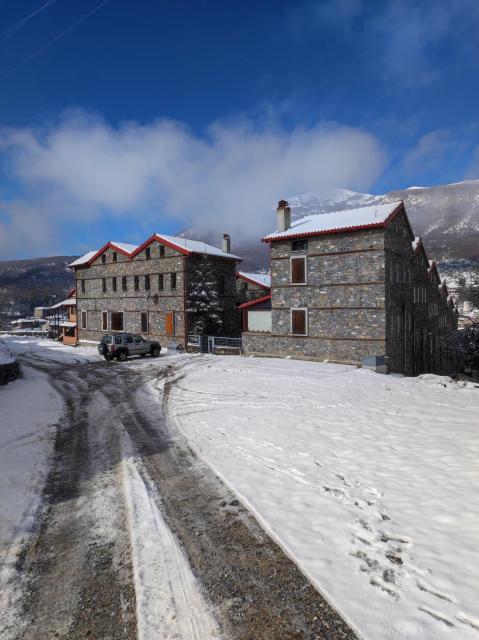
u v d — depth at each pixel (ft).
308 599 15.89
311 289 87.71
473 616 14.35
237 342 105.40
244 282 140.87
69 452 33.83
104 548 19.79
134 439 37.04
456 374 143.02
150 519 22.33
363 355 80.74
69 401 53.47
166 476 28.45
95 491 26.25
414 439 34.63
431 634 13.70
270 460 30.60
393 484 25.79
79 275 150.00
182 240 126.21
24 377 74.38
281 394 54.95
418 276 108.99
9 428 40.09
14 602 16.06
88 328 147.13
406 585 16.24
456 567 17.15
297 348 90.22
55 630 14.62
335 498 24.13
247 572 17.62
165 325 120.37
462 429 37.06
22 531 21.25
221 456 31.78
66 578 17.54
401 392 55.93
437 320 138.51
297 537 19.93
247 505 23.50
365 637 13.65
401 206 86.89
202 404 50.31
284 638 13.97
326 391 56.44
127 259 130.82
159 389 60.59
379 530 20.38
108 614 15.39
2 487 26.09
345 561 17.94
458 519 21.03
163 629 14.43
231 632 14.28
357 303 81.41
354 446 33.32
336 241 83.82
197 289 114.42
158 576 17.38
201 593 16.31
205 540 20.18
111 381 68.59
